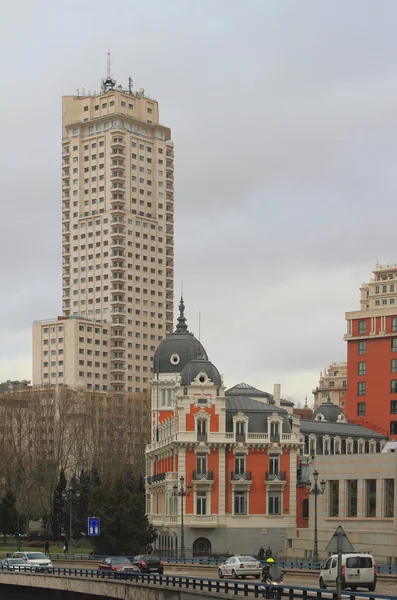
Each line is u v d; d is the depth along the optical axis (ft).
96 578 339.98
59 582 360.69
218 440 548.72
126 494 545.44
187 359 650.84
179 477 543.80
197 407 550.36
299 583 325.83
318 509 511.81
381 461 476.95
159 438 639.35
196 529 540.11
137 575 326.65
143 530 540.93
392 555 447.42
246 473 550.77
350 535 481.87
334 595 227.40
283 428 563.07
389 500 473.26
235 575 354.54
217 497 545.44
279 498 554.46
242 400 571.69
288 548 529.45
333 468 506.48
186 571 412.16
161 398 653.30
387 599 218.18
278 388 640.99
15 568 411.34
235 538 543.39
